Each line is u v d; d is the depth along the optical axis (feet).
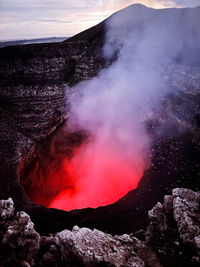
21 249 17.33
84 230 20.29
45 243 20.13
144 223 29.76
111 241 19.92
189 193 23.98
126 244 20.13
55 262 18.31
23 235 17.94
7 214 18.99
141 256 18.93
